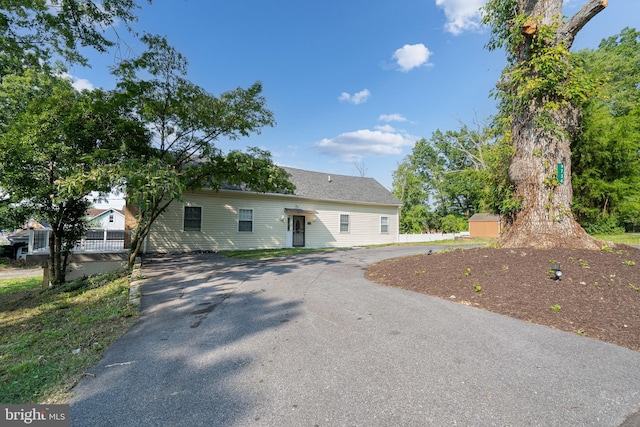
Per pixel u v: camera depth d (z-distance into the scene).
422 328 3.57
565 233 6.16
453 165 36.31
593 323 3.53
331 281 6.42
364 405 2.09
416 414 1.98
